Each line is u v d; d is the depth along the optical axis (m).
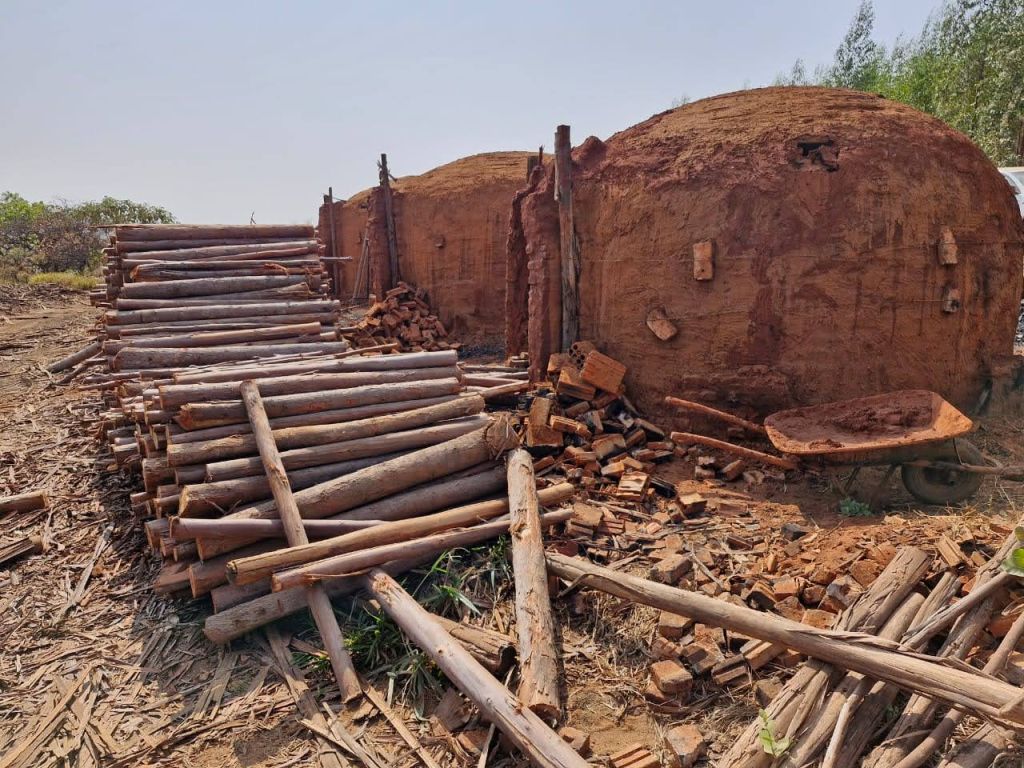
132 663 4.11
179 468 4.82
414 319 14.22
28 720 3.68
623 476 6.00
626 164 7.38
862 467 5.54
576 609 4.18
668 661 3.60
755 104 7.45
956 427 4.95
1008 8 17.73
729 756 2.89
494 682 3.24
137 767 3.30
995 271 6.97
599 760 3.13
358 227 19.98
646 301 7.12
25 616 4.70
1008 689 2.62
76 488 6.76
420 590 4.49
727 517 5.33
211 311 7.79
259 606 4.17
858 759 2.87
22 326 15.48
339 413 5.46
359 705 3.60
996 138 16.94
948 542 3.98
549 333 8.01
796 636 3.20
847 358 6.27
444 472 5.16
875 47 26.31
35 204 31.97
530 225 7.98
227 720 3.57
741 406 6.56
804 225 6.23
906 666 2.87
